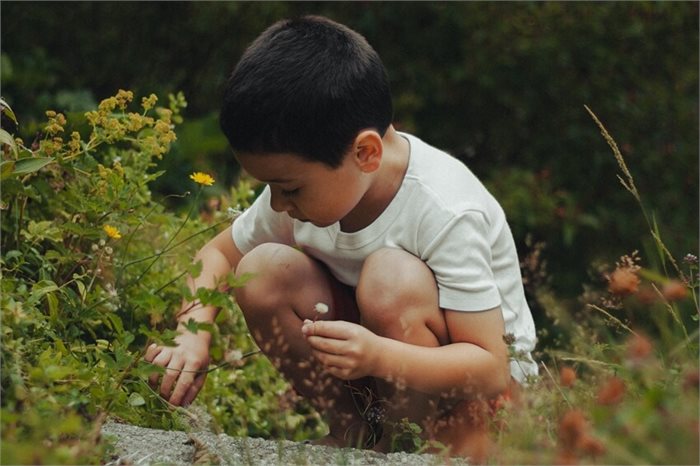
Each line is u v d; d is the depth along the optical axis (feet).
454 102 25.14
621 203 24.76
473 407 9.30
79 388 8.32
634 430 6.93
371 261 9.57
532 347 10.30
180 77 26.21
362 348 8.89
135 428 8.78
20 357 8.01
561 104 24.84
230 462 7.98
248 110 8.98
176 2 26.43
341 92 9.18
